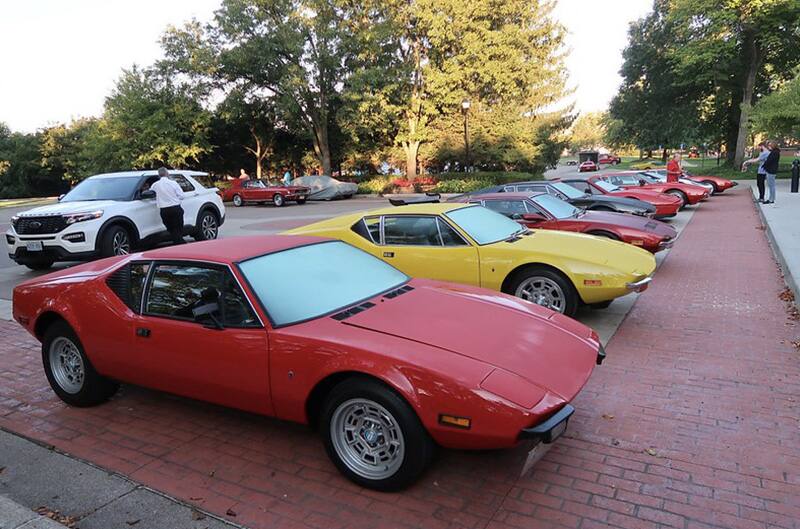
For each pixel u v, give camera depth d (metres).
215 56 31.47
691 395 4.10
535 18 30.64
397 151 35.97
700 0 29.28
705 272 8.25
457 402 2.74
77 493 3.17
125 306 3.93
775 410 3.81
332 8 29.97
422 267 6.27
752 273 8.03
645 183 17.62
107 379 4.29
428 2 27.09
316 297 3.63
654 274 8.28
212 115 34.19
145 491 3.17
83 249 9.80
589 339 3.57
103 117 41.25
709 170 34.44
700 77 31.73
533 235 6.50
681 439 3.48
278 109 33.75
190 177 12.80
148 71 32.88
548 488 3.03
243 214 23.12
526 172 34.72
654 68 38.03
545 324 3.61
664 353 4.98
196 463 3.47
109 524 2.87
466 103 28.95
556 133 35.25
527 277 5.85
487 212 6.83
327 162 34.62
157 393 4.62
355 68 30.61
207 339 3.48
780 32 29.34
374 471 3.06
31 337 6.32
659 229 8.20
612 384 4.36
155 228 11.27
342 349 3.04
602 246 6.18
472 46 26.73
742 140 32.12
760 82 34.56
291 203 29.03
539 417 2.67
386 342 3.08
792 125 25.47
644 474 3.12
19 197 57.72
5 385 4.91
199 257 3.73
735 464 3.18
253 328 3.35
